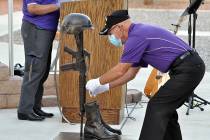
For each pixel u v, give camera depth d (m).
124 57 4.94
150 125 5.06
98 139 4.80
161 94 5.08
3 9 19.77
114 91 6.86
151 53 5.03
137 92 8.34
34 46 6.98
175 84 5.04
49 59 7.19
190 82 5.04
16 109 7.82
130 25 5.03
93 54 6.67
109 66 6.65
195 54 5.14
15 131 6.74
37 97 7.27
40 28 6.93
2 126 6.94
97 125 4.82
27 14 6.98
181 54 5.06
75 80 6.92
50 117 7.37
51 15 6.96
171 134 5.41
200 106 8.20
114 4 6.54
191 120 7.42
